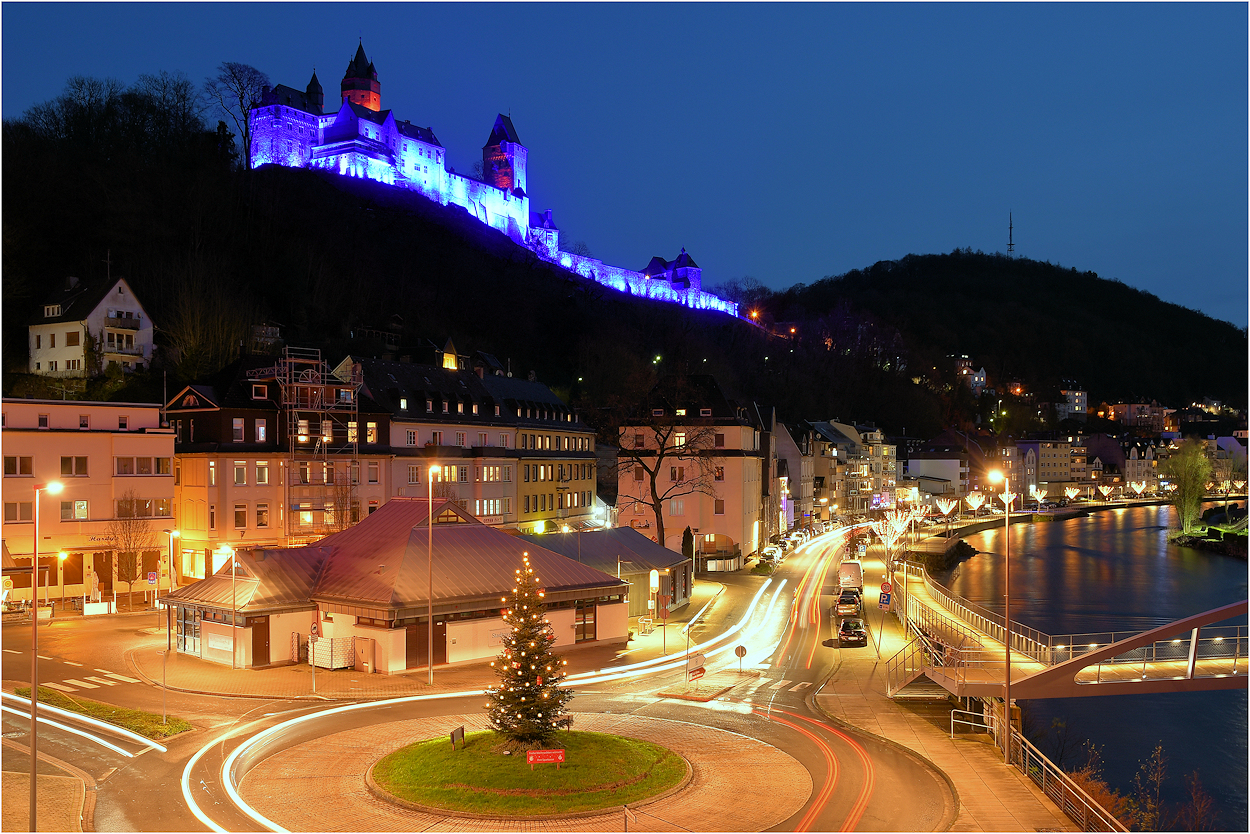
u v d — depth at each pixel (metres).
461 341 167.25
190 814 28.33
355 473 75.69
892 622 63.69
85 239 118.62
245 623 47.19
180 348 102.19
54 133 145.62
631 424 94.81
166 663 48.28
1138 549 136.12
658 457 90.75
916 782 32.31
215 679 45.16
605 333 199.88
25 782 31.00
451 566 50.62
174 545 72.25
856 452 172.38
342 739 35.75
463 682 44.97
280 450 72.75
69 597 65.31
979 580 106.56
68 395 88.69
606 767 31.55
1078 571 113.94
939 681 42.03
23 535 63.19
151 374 96.00
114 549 66.12
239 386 73.88
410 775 30.83
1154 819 42.25
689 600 71.75
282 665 48.28
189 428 73.12
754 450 102.38
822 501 151.88
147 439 68.69
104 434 66.75
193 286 109.56
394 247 192.38
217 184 154.38
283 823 27.69
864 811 29.41
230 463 70.44
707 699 43.16
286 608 48.31
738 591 77.31
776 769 33.22
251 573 49.16
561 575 53.59
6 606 61.91
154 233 127.50
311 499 73.38
